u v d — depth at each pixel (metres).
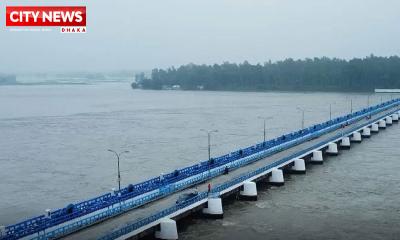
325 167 88.00
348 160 94.62
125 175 83.56
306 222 56.53
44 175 84.00
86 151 105.88
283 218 58.03
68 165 91.69
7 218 61.50
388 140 120.94
